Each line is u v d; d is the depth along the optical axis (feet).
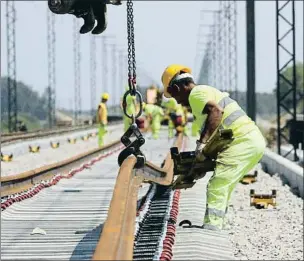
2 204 95.55
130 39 72.33
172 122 361.92
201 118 75.46
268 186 173.06
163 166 143.02
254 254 96.48
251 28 280.31
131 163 81.20
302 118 329.72
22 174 116.37
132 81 76.23
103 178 156.46
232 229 112.37
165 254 65.05
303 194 163.43
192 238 72.90
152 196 116.47
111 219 55.16
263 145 77.77
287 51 273.75
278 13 271.49
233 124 76.48
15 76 502.38
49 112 610.24
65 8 65.77
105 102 261.24
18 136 332.80
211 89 76.23
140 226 83.05
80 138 429.38
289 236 111.55
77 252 69.41
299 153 304.09
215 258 65.72
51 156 273.13
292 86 275.39
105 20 70.64
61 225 86.22
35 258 66.74
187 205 104.94
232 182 77.15
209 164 79.36
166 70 76.28
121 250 50.14
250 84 281.33
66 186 136.67
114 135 480.64
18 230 82.38
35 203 107.65
